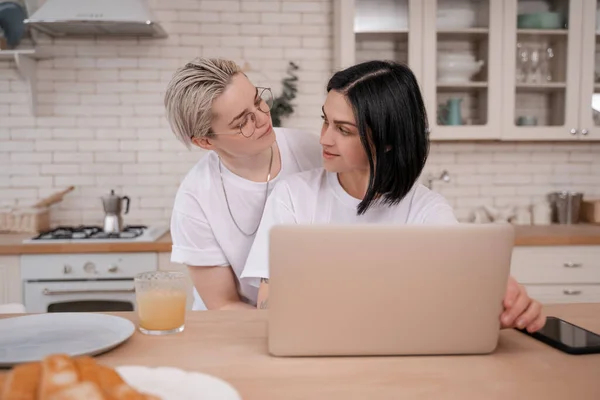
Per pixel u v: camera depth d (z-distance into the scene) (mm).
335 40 3482
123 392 662
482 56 3375
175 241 1953
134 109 3520
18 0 3332
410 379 919
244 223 1906
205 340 1123
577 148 3754
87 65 3484
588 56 3379
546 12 3363
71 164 3518
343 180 1601
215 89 1600
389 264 987
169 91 1671
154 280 1165
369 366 980
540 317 1140
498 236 986
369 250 982
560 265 3074
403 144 1400
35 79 3451
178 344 1097
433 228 981
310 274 988
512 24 3316
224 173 1893
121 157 3533
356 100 1368
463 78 3367
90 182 3529
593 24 3369
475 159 3713
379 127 1370
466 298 1005
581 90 3391
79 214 3535
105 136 3521
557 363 993
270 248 982
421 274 993
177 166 3559
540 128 3387
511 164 3730
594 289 3086
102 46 3484
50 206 3451
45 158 3502
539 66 3408
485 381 910
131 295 2938
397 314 1007
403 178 1436
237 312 1345
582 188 3777
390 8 3293
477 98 3416
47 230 3375
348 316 1006
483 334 1022
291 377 928
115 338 1104
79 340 1095
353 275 989
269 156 1893
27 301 2898
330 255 982
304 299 998
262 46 3564
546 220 3590
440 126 3326
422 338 1020
